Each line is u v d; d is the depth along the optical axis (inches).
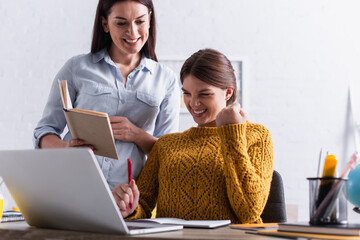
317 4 147.6
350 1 147.1
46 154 32.4
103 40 67.7
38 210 36.4
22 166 34.5
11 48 146.0
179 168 54.5
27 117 143.9
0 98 144.4
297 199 141.0
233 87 58.7
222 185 52.7
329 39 146.6
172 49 145.0
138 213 52.9
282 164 142.4
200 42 145.7
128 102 66.7
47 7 147.6
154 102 67.7
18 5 147.6
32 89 144.9
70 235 32.2
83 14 147.7
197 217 52.4
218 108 57.3
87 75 66.6
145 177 60.2
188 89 57.1
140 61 68.4
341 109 144.3
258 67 145.4
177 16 146.4
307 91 144.9
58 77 67.4
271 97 144.5
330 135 143.4
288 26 146.9
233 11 147.0
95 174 30.6
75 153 30.9
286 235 31.5
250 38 146.3
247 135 53.9
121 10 60.5
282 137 143.3
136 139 65.2
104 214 32.0
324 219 33.6
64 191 33.2
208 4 147.1
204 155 54.5
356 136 142.3
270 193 58.6
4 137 142.9
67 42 146.7
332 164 34.5
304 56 146.0
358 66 145.2
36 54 146.0
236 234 33.7
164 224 40.6
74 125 51.8
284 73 145.5
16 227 38.1
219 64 57.0
